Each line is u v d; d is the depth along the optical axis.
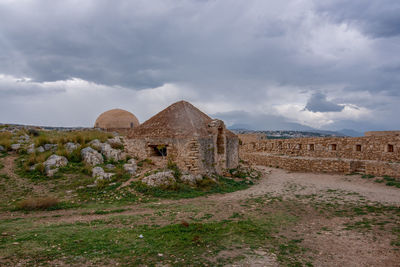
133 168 16.78
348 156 22.83
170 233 7.93
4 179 14.49
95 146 19.72
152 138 18.59
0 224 8.92
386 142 19.58
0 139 21.48
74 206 11.68
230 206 11.79
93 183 14.56
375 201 11.85
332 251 6.96
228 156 21.67
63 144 20.61
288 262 6.31
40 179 14.78
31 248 6.55
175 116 20.02
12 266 5.57
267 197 13.75
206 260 6.24
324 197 13.34
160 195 13.50
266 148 33.34
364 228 8.52
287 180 19.70
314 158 24.22
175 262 6.07
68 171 16.05
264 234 8.20
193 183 15.61
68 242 7.05
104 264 5.85
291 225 9.15
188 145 17.06
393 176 16.73
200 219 9.70
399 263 6.18
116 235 7.73
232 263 6.14
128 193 13.40
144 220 9.55
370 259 6.45
